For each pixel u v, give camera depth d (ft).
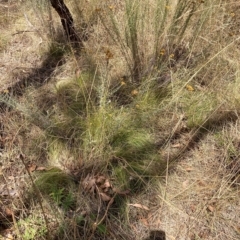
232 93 7.80
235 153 6.86
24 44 9.96
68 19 9.11
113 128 7.08
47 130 7.30
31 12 10.71
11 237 5.82
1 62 9.45
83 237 5.79
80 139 7.20
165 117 7.59
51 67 9.24
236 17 8.87
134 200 6.33
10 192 6.47
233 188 6.38
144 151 7.00
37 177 6.59
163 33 7.82
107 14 9.07
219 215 6.06
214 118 7.43
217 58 8.16
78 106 7.90
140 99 7.73
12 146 7.18
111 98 7.88
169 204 6.21
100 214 6.10
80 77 8.44
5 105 7.95
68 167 6.86
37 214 6.09
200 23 7.87
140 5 7.54
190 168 6.78
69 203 6.20
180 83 7.98
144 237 5.90
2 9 11.23
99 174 6.62
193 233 5.89
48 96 8.29
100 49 9.07
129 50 8.48
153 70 8.08
